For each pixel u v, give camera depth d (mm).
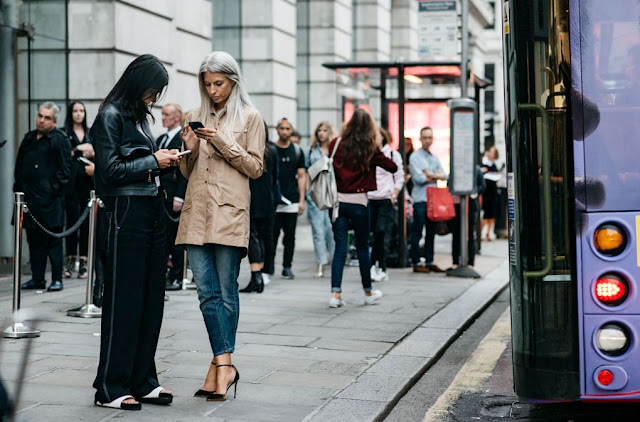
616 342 4844
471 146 13641
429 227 14141
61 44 13195
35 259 11023
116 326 5723
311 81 25172
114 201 5723
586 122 4855
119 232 5707
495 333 9141
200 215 6012
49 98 13070
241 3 20953
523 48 4926
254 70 20984
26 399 5910
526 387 4977
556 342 4883
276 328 8750
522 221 4945
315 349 7781
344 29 26047
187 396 6125
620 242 4828
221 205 5988
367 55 29750
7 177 12422
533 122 4902
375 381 6648
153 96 5797
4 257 12391
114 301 5719
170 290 11367
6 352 7344
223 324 6098
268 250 12359
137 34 13805
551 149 4875
